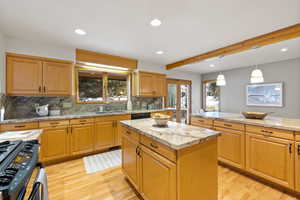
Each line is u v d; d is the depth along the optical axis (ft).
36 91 8.40
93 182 6.66
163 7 5.45
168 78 16.67
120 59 12.03
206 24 6.69
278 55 11.34
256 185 6.38
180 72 17.74
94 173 7.44
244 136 7.04
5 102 7.82
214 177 4.70
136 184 5.54
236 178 6.93
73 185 6.43
